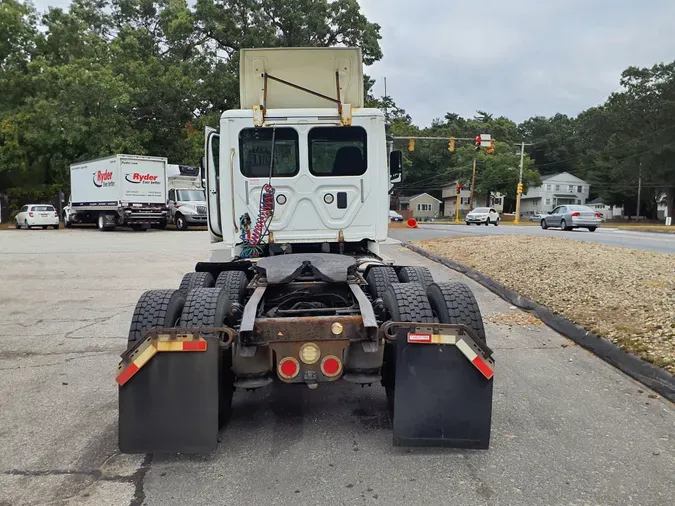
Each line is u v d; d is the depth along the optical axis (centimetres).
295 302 465
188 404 349
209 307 387
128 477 346
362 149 604
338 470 353
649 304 692
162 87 3709
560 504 311
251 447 387
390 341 368
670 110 6212
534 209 8744
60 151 3588
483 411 356
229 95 3781
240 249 609
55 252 1698
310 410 457
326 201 605
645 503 312
